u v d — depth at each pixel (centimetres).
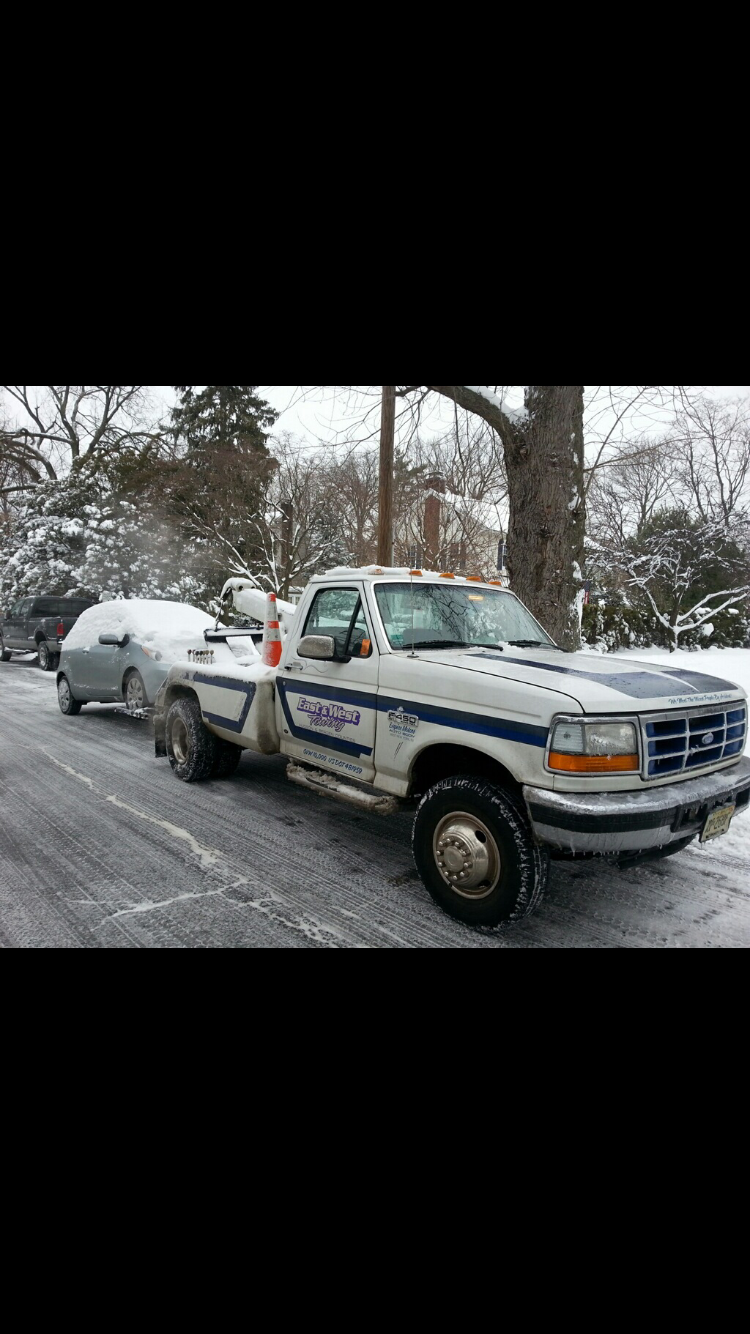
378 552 984
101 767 646
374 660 385
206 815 498
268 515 1864
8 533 2397
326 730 423
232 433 2302
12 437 2730
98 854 419
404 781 363
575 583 722
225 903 351
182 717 581
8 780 596
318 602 449
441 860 332
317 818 494
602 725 284
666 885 388
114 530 2081
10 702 1073
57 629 1450
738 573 2114
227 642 682
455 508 1305
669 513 2370
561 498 709
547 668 340
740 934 329
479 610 450
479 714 318
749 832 476
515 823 300
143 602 845
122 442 2555
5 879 379
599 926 335
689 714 314
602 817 273
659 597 2094
